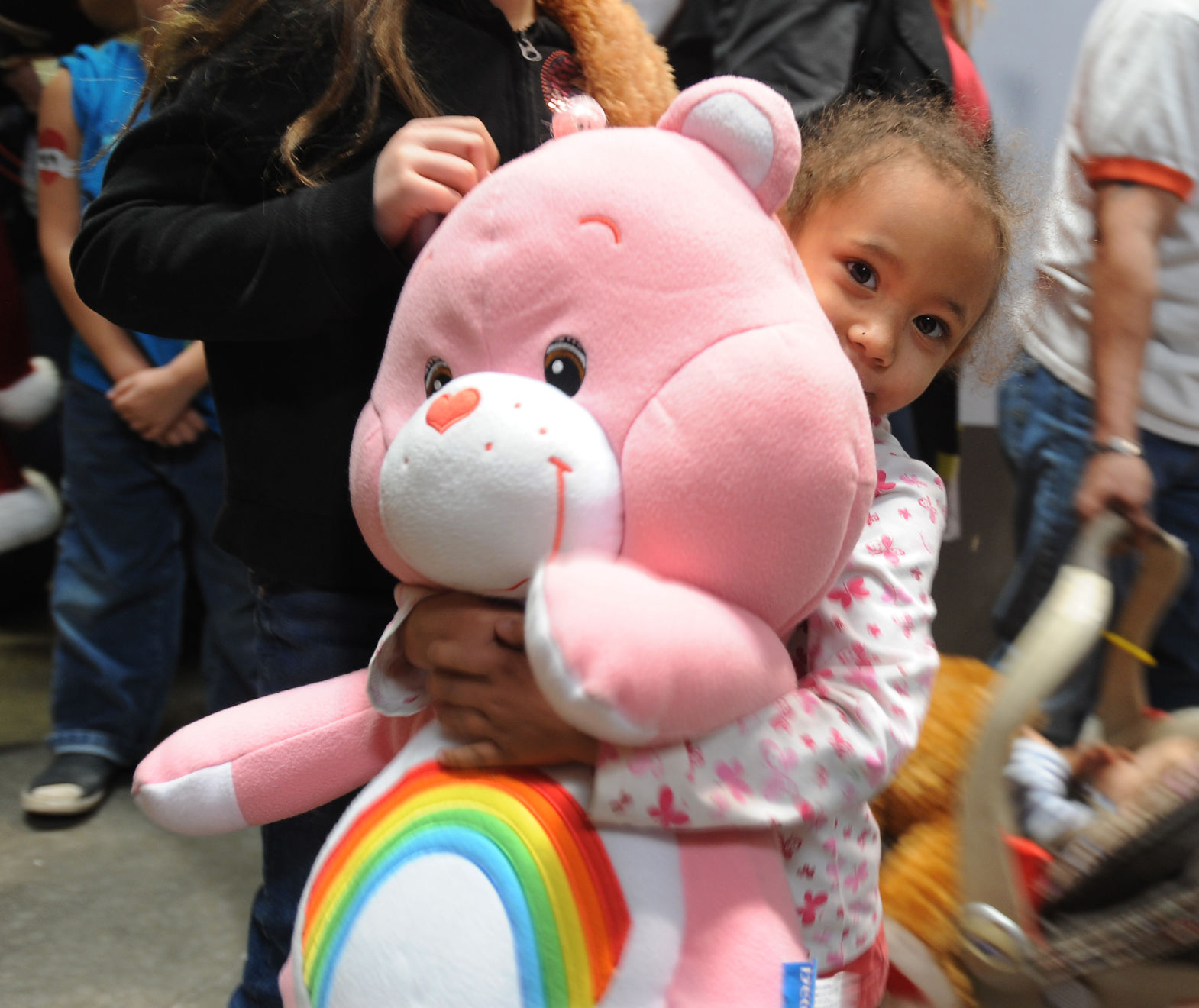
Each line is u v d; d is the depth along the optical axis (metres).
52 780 2.13
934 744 1.10
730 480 0.66
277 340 0.95
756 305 0.70
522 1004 0.66
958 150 0.96
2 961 1.69
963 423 2.38
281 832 1.07
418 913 0.68
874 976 0.88
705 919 0.69
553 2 1.07
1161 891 0.92
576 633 0.62
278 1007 1.08
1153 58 1.53
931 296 0.92
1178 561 1.12
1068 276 1.71
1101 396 1.57
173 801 0.85
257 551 1.00
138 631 2.18
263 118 0.93
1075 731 1.77
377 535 0.78
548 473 0.66
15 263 2.67
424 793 0.73
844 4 1.53
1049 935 0.98
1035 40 2.03
